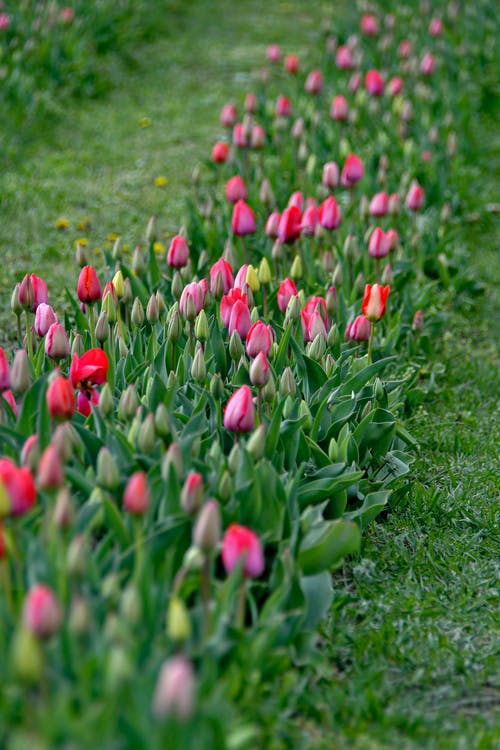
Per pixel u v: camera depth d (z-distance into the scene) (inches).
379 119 372.5
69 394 146.0
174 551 148.2
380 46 433.4
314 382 194.4
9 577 135.1
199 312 190.1
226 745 113.6
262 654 133.0
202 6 573.3
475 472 210.5
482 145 401.7
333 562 158.2
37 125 405.7
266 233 253.3
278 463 168.7
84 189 357.7
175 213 342.0
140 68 481.4
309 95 398.0
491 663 155.8
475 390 251.8
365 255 268.8
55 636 118.6
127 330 212.7
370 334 202.8
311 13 568.7
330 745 135.5
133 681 108.5
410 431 226.5
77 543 117.0
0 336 265.4
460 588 173.2
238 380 185.9
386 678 150.6
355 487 183.8
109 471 141.4
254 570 128.9
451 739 137.9
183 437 165.8
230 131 362.0
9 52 431.2
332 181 271.3
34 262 306.8
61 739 103.9
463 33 470.3
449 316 284.7
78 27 461.7
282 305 206.2
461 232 337.4
